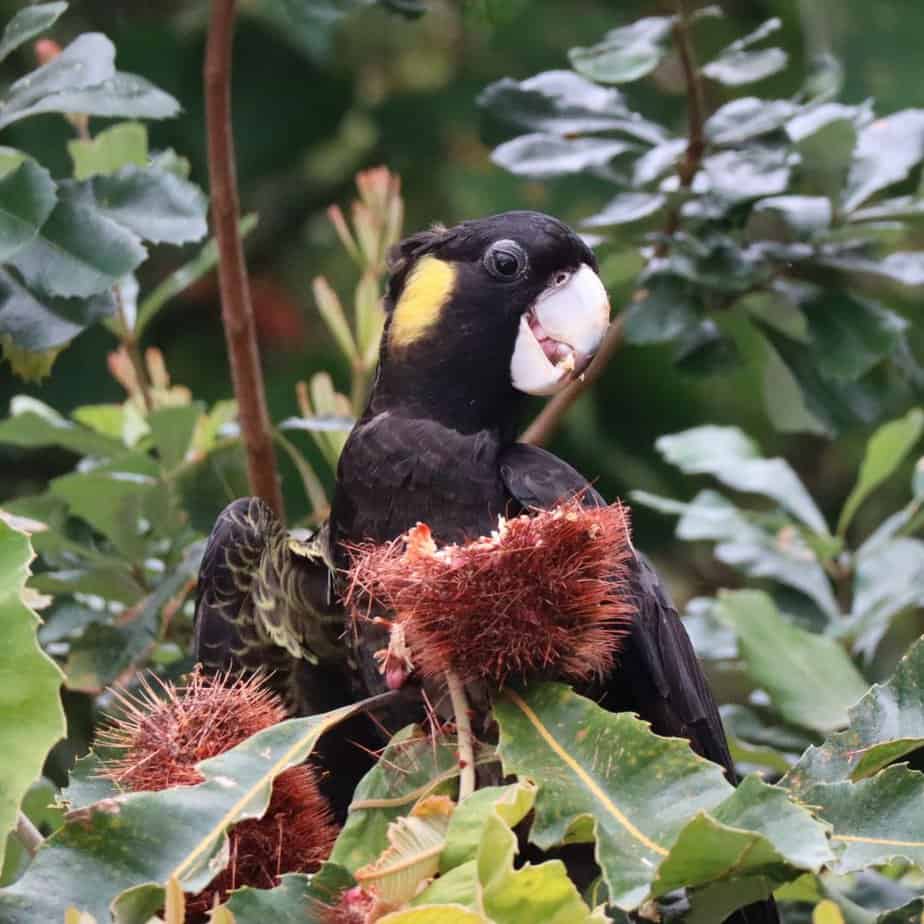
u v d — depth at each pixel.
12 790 3.78
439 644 4.39
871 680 7.15
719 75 6.94
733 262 6.81
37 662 3.81
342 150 11.21
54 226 5.28
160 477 6.69
